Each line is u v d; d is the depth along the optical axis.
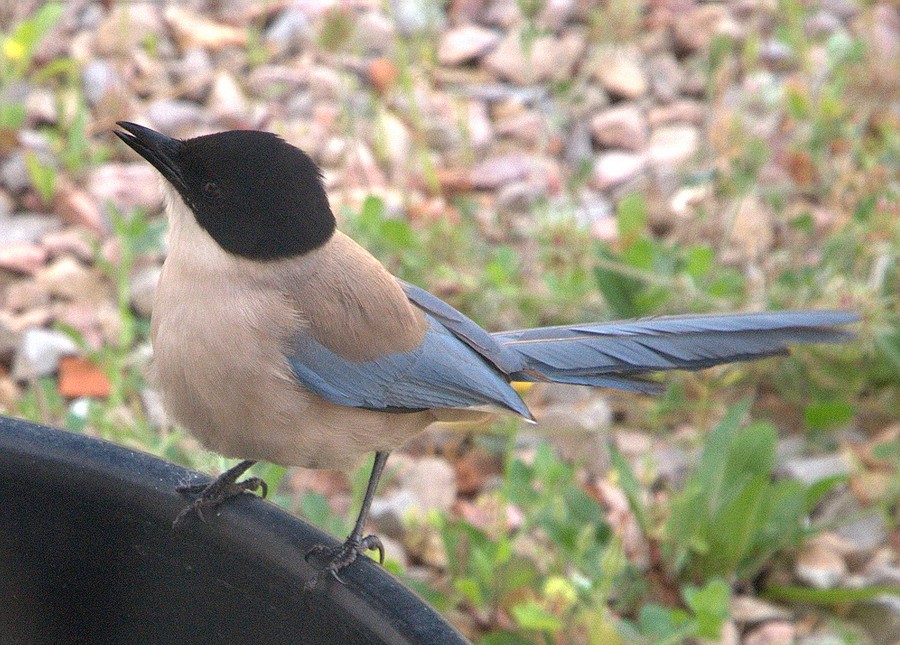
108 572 6.13
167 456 10.21
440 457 11.40
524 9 13.54
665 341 8.15
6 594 6.17
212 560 6.02
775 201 13.50
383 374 7.27
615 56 15.56
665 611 9.23
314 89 14.73
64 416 10.77
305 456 7.19
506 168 14.14
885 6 16.80
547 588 8.95
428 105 14.81
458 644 5.51
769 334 8.20
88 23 15.08
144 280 12.20
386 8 14.23
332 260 7.21
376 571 5.89
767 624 10.09
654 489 11.21
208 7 15.62
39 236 12.86
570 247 11.99
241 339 6.84
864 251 12.28
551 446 11.13
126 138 7.07
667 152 14.59
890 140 14.05
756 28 16.02
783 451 11.65
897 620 10.10
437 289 12.11
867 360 11.96
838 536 10.91
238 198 6.92
